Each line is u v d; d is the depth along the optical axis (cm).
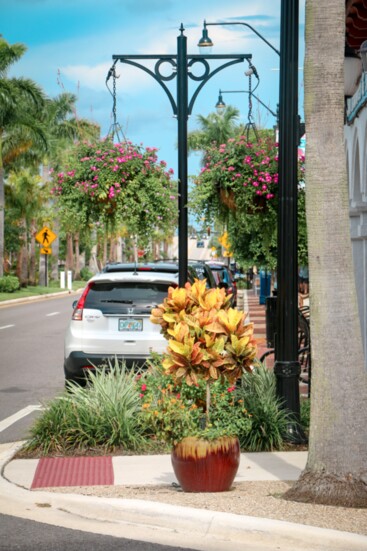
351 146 1909
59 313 3822
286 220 1087
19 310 4097
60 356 2120
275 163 1338
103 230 1380
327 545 677
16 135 5575
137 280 1448
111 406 1090
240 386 1146
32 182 6875
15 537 730
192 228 1411
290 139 1083
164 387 1034
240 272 6656
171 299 888
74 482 908
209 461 823
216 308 875
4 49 5347
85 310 1445
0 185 5775
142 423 1071
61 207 1374
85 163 1348
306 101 791
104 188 1333
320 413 787
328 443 781
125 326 1437
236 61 1433
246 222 1421
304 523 708
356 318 788
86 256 12019
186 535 730
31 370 1862
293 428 1084
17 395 1535
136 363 1427
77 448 1070
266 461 995
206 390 867
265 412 1064
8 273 7912
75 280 9644
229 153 1352
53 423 1081
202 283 897
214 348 828
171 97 1431
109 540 720
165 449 1073
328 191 784
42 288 6756
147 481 908
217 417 864
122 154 1348
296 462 988
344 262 786
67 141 7288
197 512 738
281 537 695
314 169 787
